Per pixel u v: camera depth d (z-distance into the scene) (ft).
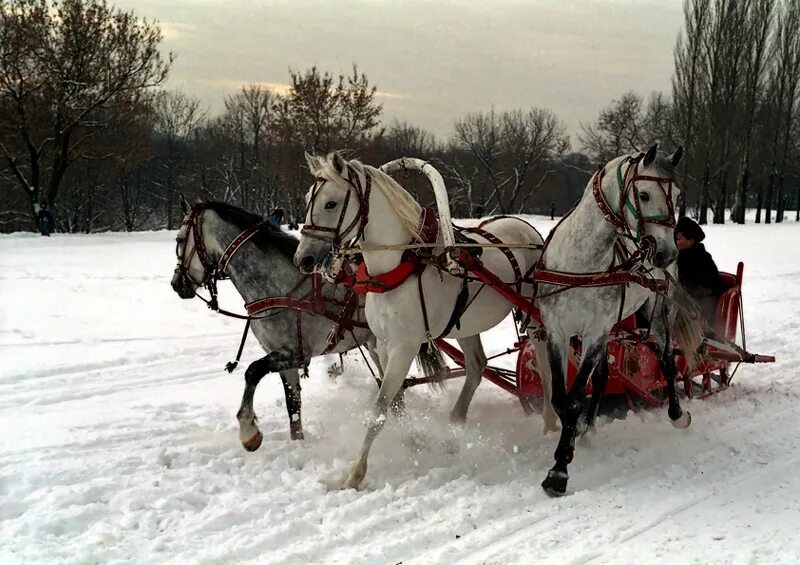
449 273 17.76
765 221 141.49
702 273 23.73
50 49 103.65
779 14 140.67
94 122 110.93
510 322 38.22
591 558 13.56
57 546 13.82
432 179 18.25
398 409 20.62
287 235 20.22
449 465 18.52
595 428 20.30
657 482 17.10
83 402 24.14
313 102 123.95
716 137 131.95
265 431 21.11
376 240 17.58
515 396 24.81
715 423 21.31
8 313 38.37
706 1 130.31
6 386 25.58
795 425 21.09
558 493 16.48
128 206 165.58
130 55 108.68
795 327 35.45
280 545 14.17
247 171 185.78
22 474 17.16
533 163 188.96
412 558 13.67
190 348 31.63
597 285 17.11
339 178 16.92
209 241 20.24
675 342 21.43
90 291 45.73
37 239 90.07
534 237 21.79
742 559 13.21
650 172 15.42
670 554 13.61
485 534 14.48
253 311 19.65
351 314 20.13
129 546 13.92
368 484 17.25
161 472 17.63
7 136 108.88
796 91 143.95
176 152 184.03
